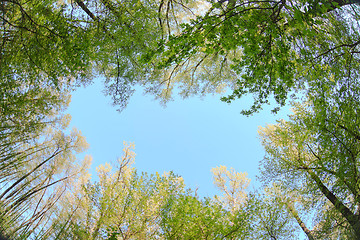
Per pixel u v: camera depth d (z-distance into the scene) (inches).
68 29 193.9
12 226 278.4
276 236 313.6
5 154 304.7
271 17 157.8
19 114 218.8
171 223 263.6
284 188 336.2
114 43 217.2
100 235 264.8
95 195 297.9
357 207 228.8
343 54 163.0
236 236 262.1
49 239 283.7
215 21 155.9
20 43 176.4
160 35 248.5
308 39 156.8
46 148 404.5
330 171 220.2
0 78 176.6
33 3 182.5
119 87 253.8
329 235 256.7
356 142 186.9
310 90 175.6
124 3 213.5
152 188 299.9
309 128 234.5
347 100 166.7
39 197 383.6
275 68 175.6
